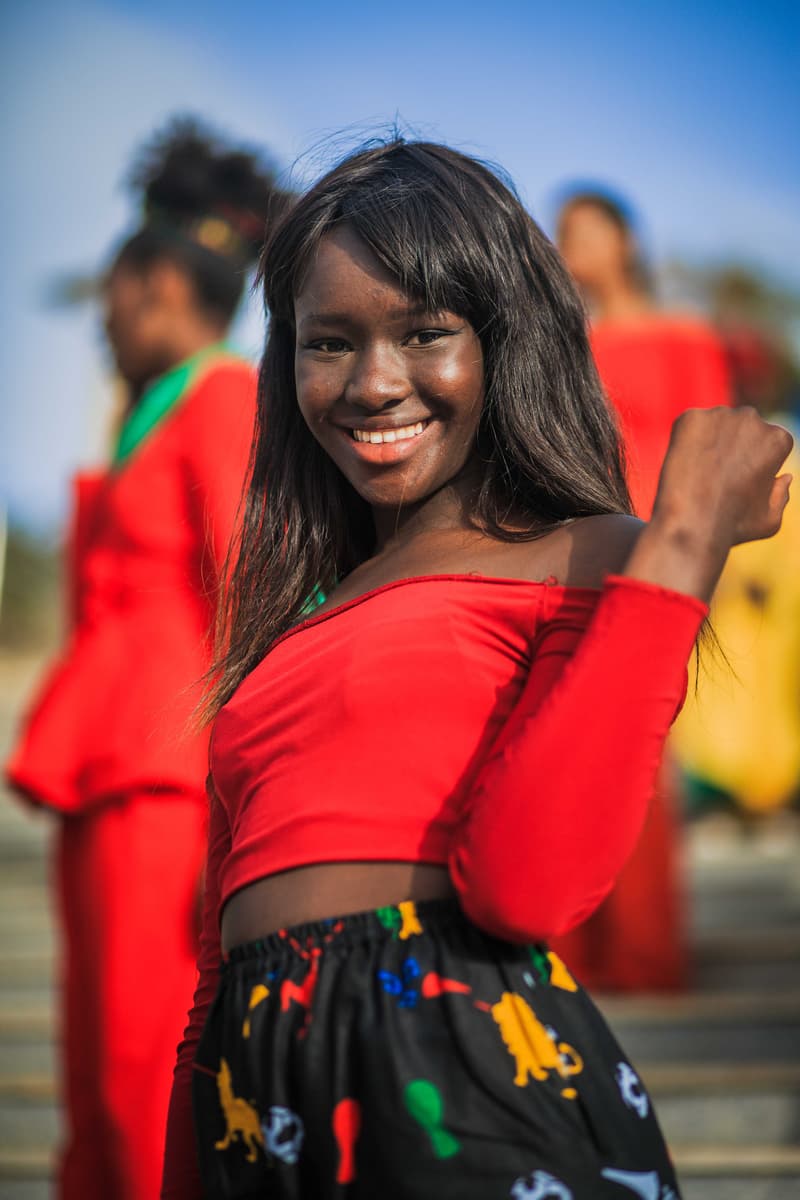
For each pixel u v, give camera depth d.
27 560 10.69
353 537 1.46
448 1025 1.09
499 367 1.27
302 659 1.25
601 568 1.17
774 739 4.64
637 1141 1.11
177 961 2.26
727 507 1.10
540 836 1.04
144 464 2.37
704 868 4.53
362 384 1.24
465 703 1.17
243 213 2.56
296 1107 1.11
